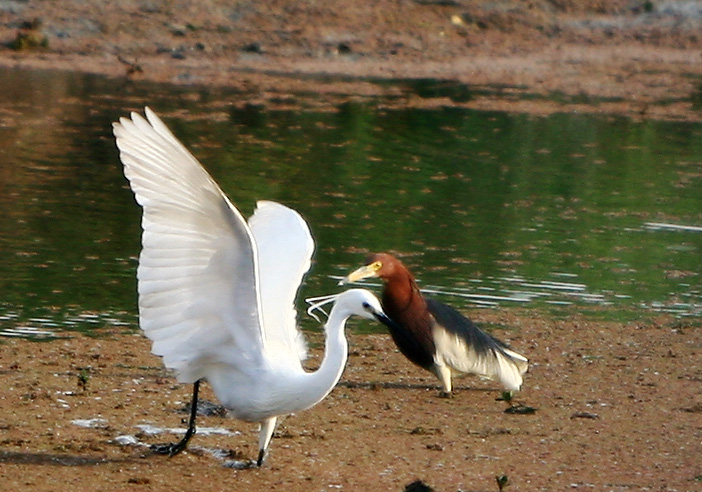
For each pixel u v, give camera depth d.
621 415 10.52
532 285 15.22
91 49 32.03
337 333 8.21
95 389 10.36
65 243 15.93
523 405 10.75
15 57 30.97
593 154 25.53
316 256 15.80
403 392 11.10
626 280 15.78
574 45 38.50
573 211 20.05
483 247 17.08
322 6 36.31
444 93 31.61
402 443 9.48
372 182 21.38
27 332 12.14
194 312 7.84
